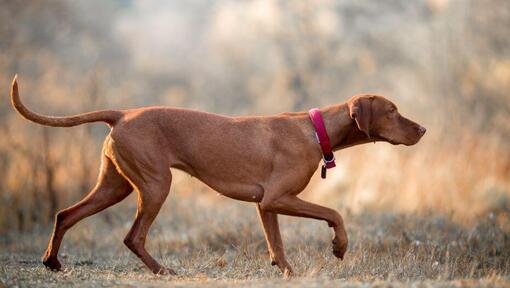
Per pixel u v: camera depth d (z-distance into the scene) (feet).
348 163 54.44
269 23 122.62
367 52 102.99
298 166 30.04
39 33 97.19
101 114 30.45
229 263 34.24
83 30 115.65
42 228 47.60
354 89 101.45
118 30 138.62
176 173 57.36
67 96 74.69
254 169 30.17
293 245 38.06
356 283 25.27
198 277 29.32
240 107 119.03
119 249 39.75
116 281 26.66
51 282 26.86
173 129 30.17
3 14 84.64
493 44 70.90
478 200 47.93
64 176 51.96
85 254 38.50
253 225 41.45
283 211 29.99
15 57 84.99
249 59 128.98
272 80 120.47
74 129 52.85
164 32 144.46
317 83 108.99
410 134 31.22
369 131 31.22
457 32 74.49
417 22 95.35
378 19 105.81
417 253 33.99
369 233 39.73
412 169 52.29
